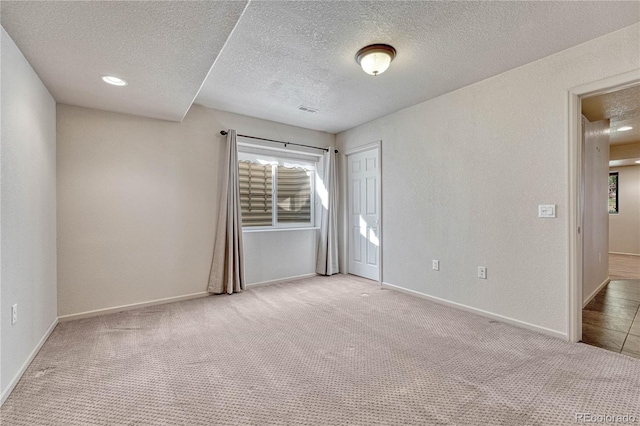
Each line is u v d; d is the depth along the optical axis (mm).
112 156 3053
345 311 3055
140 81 2402
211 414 1523
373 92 3166
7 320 1723
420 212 3500
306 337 2438
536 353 2141
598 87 2160
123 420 1484
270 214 4363
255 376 1869
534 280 2527
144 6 1542
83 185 2906
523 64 2561
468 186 3004
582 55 2232
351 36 2139
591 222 3475
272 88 3064
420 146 3484
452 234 3160
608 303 3299
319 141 4691
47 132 2504
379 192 4020
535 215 2514
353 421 1469
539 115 2477
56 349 2234
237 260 3732
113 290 3057
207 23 1697
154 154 3289
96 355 2141
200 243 3584
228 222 3674
